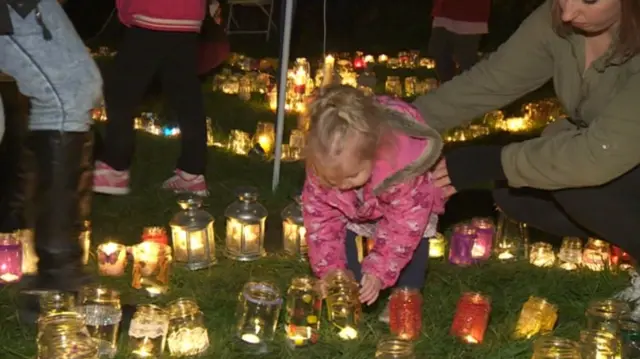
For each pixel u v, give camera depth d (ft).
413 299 13.03
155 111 30.04
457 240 16.47
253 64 43.21
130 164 21.77
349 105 11.66
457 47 33.63
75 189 12.32
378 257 12.73
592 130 11.94
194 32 19.17
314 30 57.21
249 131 28.86
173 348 12.22
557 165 12.15
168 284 14.57
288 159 24.50
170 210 18.95
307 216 13.16
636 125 11.68
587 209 13.06
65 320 11.23
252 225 16.14
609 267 16.17
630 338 12.81
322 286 13.15
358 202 12.85
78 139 12.18
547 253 16.98
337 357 12.35
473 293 13.66
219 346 12.46
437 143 12.18
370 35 60.08
